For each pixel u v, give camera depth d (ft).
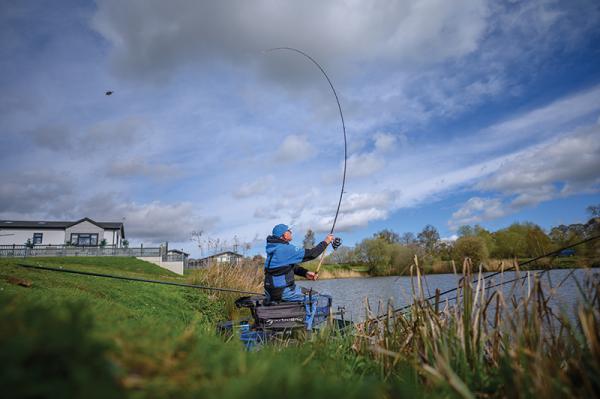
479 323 9.93
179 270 102.58
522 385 7.68
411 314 12.24
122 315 8.37
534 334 9.10
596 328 8.19
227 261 48.14
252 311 16.66
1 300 6.15
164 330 7.11
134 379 4.64
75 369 4.11
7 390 3.70
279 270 17.75
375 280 113.19
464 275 10.62
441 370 8.38
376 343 11.82
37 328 4.67
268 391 4.84
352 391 5.83
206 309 32.04
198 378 5.32
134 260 97.76
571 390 7.51
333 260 168.04
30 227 147.23
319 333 13.19
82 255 107.65
